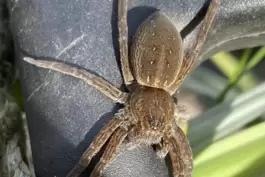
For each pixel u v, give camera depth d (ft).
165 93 0.42
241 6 0.40
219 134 0.47
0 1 0.42
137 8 0.40
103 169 0.39
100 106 0.39
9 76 0.43
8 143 0.42
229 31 0.41
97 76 0.39
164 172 0.40
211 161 0.45
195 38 0.41
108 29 0.39
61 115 0.39
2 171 0.42
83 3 0.39
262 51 0.51
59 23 0.39
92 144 0.39
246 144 0.45
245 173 0.45
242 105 0.47
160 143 0.41
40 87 0.39
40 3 0.39
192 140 0.47
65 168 0.39
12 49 0.43
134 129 0.41
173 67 0.41
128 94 0.41
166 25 0.40
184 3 0.40
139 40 0.41
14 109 0.43
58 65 0.39
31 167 0.42
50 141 0.39
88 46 0.39
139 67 0.41
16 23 0.39
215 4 0.40
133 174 0.39
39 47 0.39
